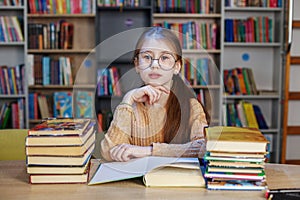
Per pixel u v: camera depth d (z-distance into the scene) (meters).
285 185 1.22
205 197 1.11
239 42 3.82
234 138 1.19
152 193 1.13
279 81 3.89
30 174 1.20
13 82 3.67
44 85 3.69
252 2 3.83
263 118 3.93
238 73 3.87
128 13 3.83
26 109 3.67
